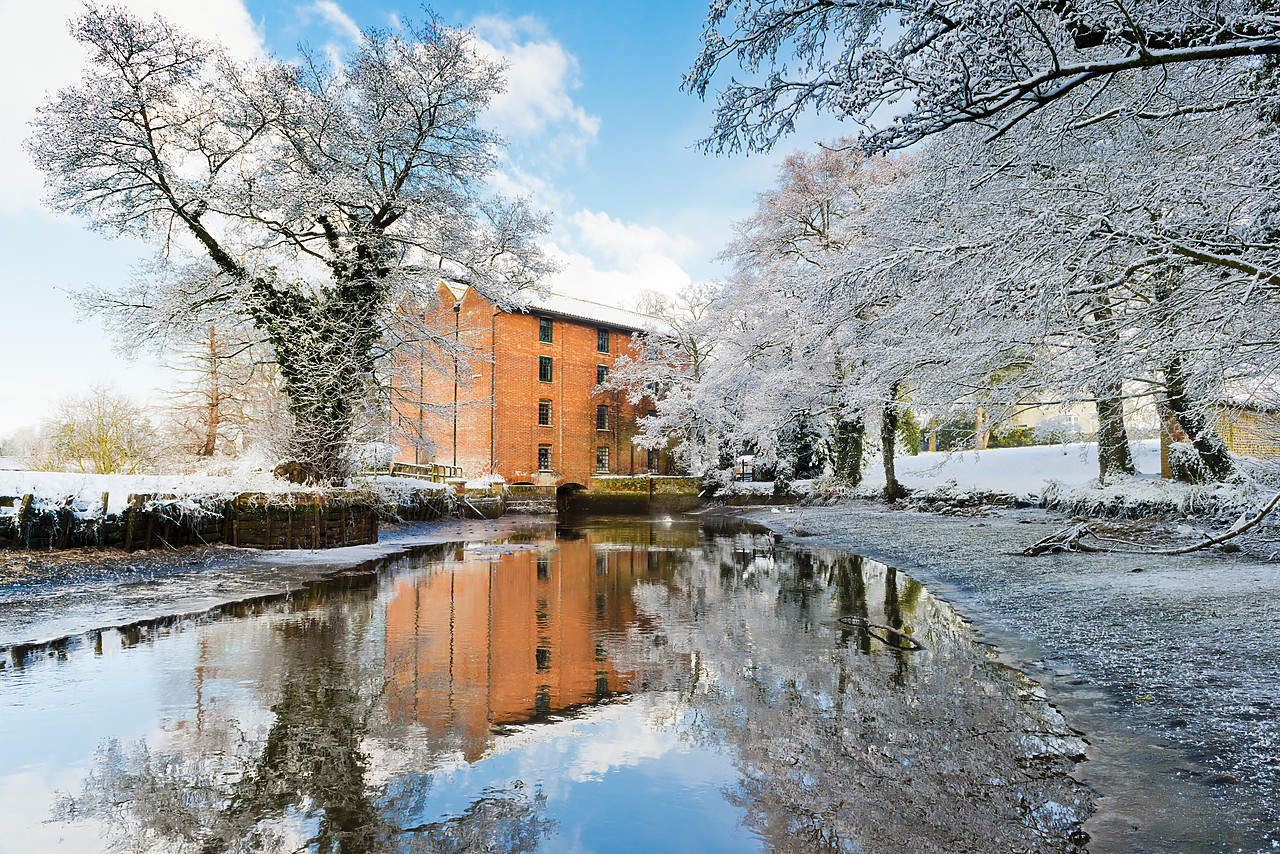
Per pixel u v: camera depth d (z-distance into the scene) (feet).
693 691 16.16
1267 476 40.96
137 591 30.94
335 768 11.76
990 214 21.79
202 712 14.78
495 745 12.84
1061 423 55.67
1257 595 22.30
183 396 105.91
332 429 52.70
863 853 8.56
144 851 8.92
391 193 55.11
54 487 36.35
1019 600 25.29
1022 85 13.51
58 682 16.96
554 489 107.45
